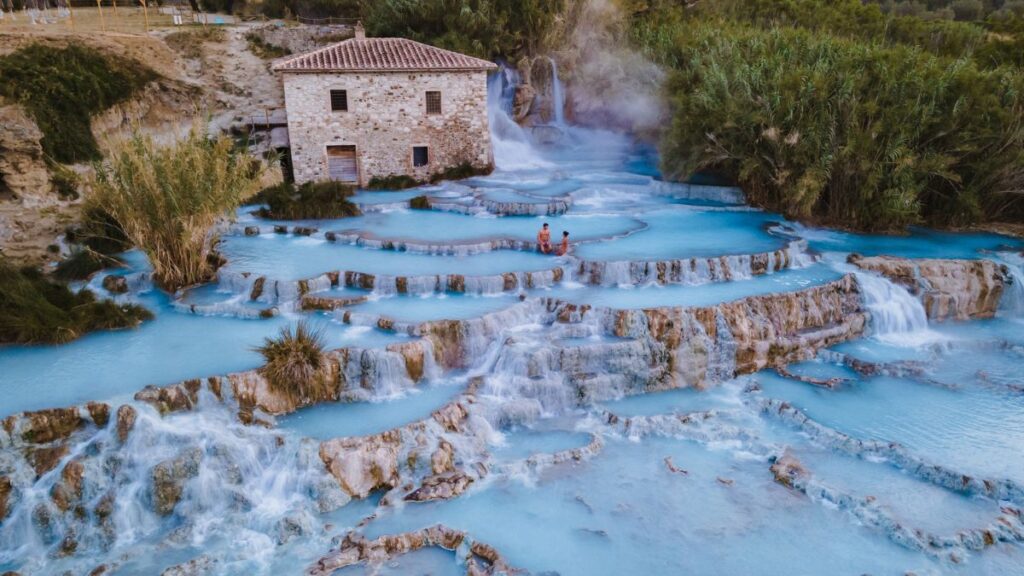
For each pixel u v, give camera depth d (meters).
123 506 14.95
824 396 20.22
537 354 19.67
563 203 33.97
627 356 20.42
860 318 24.20
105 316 21.45
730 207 35.41
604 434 18.58
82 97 37.09
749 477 16.91
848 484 16.42
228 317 22.39
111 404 16.34
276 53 52.78
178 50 49.91
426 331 20.36
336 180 36.75
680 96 37.56
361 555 14.00
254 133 41.41
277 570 13.69
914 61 34.72
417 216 33.28
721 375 21.36
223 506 15.39
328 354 18.80
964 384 21.05
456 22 49.22
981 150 32.12
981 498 15.95
